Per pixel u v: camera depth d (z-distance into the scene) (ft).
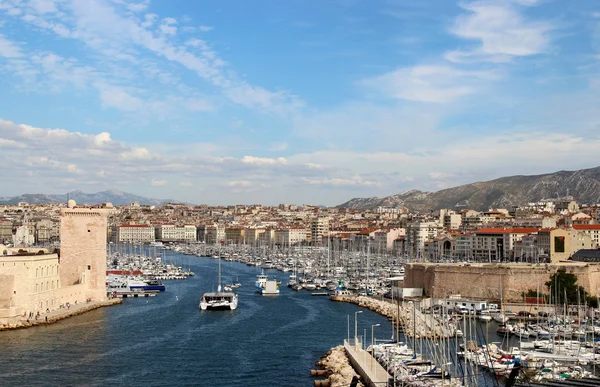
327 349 450.30
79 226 644.69
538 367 376.89
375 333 506.48
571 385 205.98
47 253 642.63
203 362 407.64
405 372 359.46
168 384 357.20
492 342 462.19
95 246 651.25
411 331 503.20
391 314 587.27
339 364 390.21
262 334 501.15
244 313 609.01
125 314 586.45
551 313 566.77
